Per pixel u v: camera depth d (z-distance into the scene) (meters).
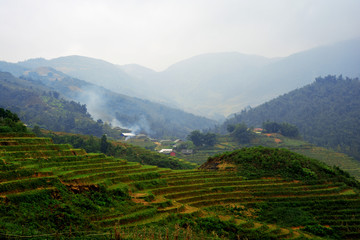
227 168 58.06
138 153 97.56
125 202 34.97
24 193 27.08
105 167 44.88
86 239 23.86
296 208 43.22
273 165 56.69
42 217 25.16
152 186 44.56
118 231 24.70
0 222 21.92
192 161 127.19
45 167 37.75
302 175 54.69
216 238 29.77
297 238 34.03
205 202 42.47
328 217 42.00
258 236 33.34
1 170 29.83
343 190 51.88
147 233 27.06
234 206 42.72
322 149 147.75
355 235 37.59
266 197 46.56
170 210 35.50
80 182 35.22
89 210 29.92
